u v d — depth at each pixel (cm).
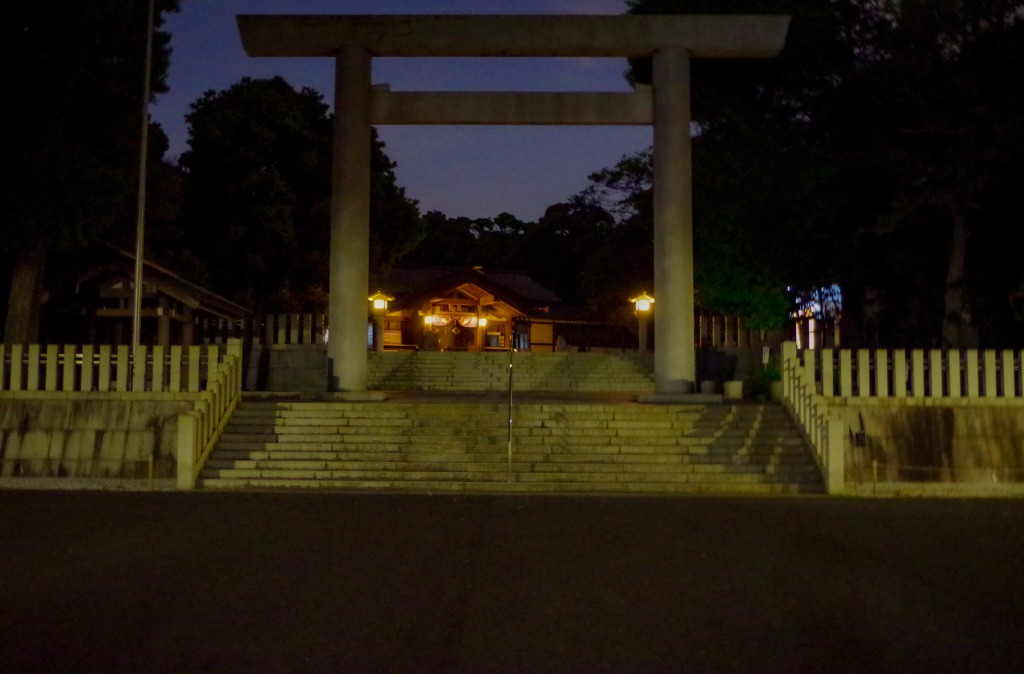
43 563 852
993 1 1930
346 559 872
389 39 1838
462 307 3775
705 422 1561
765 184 2078
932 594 755
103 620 669
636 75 2505
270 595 740
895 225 2133
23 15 1716
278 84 3562
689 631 650
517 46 1831
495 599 732
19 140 1744
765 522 1093
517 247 5438
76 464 1429
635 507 1202
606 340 4300
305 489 1350
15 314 1906
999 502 1280
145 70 1852
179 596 736
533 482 1381
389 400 1781
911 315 2464
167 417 1452
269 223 3262
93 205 1808
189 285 2136
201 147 3350
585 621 673
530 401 1845
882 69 2117
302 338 2256
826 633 648
